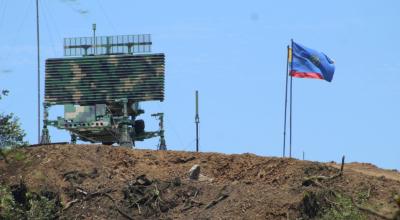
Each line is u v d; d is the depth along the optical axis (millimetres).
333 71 107625
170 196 85938
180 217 83375
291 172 89375
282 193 84688
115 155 93312
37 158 90438
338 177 88125
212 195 85938
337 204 81625
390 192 85438
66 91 117312
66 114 115812
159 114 115750
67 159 90688
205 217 82812
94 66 117875
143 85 117812
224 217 82438
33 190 84812
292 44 107375
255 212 82562
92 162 91312
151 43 119812
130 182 87812
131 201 85312
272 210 82312
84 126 114625
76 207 84562
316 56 106812
